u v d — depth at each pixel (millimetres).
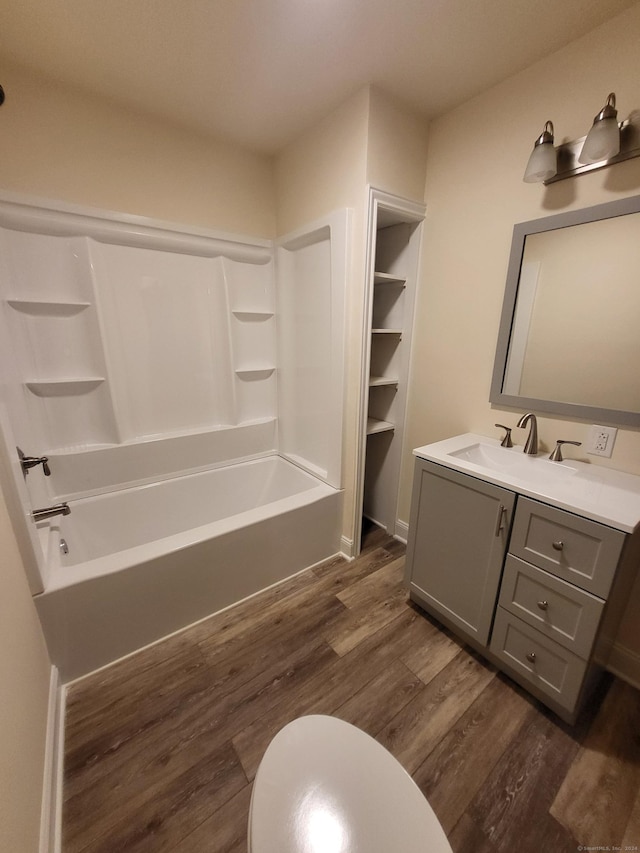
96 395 1946
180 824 1025
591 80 1304
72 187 1693
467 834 1003
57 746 1175
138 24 1271
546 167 1316
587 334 1427
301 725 895
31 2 1171
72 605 1366
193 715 1312
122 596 1476
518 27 1275
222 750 1206
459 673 1484
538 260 1528
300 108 1774
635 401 1334
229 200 2156
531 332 1595
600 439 1437
